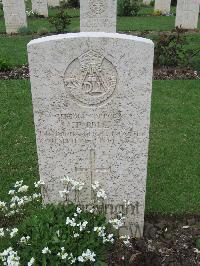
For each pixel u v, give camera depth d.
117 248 1.48
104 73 1.31
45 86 1.33
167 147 2.23
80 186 1.44
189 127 2.47
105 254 1.37
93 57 1.28
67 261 1.24
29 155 2.13
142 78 1.31
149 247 1.51
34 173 1.97
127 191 1.51
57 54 1.28
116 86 1.32
